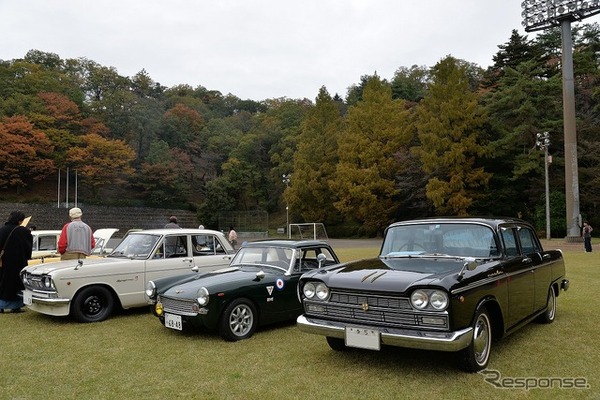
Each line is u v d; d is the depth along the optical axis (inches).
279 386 178.9
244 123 3639.3
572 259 711.7
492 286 197.2
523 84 1461.6
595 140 1465.3
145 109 3063.5
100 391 177.5
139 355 225.8
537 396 165.2
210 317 245.1
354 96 3154.5
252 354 224.5
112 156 2583.7
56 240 465.1
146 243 347.9
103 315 309.4
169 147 3068.4
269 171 2751.0
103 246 446.3
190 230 366.9
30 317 323.6
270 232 2342.5
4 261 336.8
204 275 285.3
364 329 183.2
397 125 1738.4
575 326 268.7
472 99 1494.8
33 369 205.6
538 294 251.1
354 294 189.9
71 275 298.5
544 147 1299.2
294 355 221.5
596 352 216.5
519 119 1477.6
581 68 1686.8
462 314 175.3
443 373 189.0
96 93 3272.6
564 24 1278.3
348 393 170.1
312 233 1774.1
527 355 211.8
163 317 269.7
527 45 1844.2
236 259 315.6
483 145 1501.0
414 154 1557.6
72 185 2755.9
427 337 170.6
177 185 2834.6
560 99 1553.9
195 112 3506.4
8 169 2369.6
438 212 1555.1
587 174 1459.2
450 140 1464.1
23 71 2930.6
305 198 2006.6
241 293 256.1
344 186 1752.0
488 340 197.2
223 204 2512.3
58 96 2645.2
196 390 176.6
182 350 233.6
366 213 1706.4
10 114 2495.1
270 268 291.7
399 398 164.7
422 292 174.6
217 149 3161.9
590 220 1519.4
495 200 1553.9
